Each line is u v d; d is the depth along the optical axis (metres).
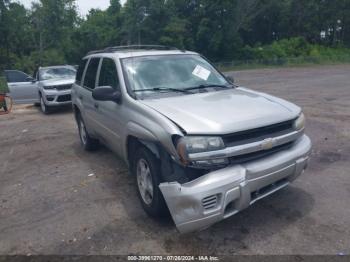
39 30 51.31
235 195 3.12
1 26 47.41
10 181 5.48
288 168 3.48
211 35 48.28
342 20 59.44
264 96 4.23
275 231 3.48
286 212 3.83
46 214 4.22
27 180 5.45
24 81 13.55
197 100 3.92
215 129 3.14
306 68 35.16
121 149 4.50
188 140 3.11
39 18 51.25
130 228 3.73
